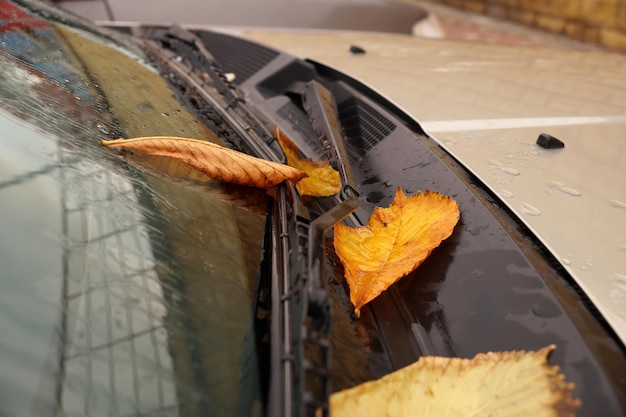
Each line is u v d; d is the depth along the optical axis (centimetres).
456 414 30
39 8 65
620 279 35
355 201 39
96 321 27
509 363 31
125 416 25
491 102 60
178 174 39
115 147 38
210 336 29
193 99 56
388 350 34
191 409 27
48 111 38
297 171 41
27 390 24
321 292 30
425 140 50
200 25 111
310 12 123
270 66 72
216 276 32
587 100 61
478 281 36
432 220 41
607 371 29
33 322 26
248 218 38
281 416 27
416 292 38
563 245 38
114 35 74
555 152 49
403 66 72
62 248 29
